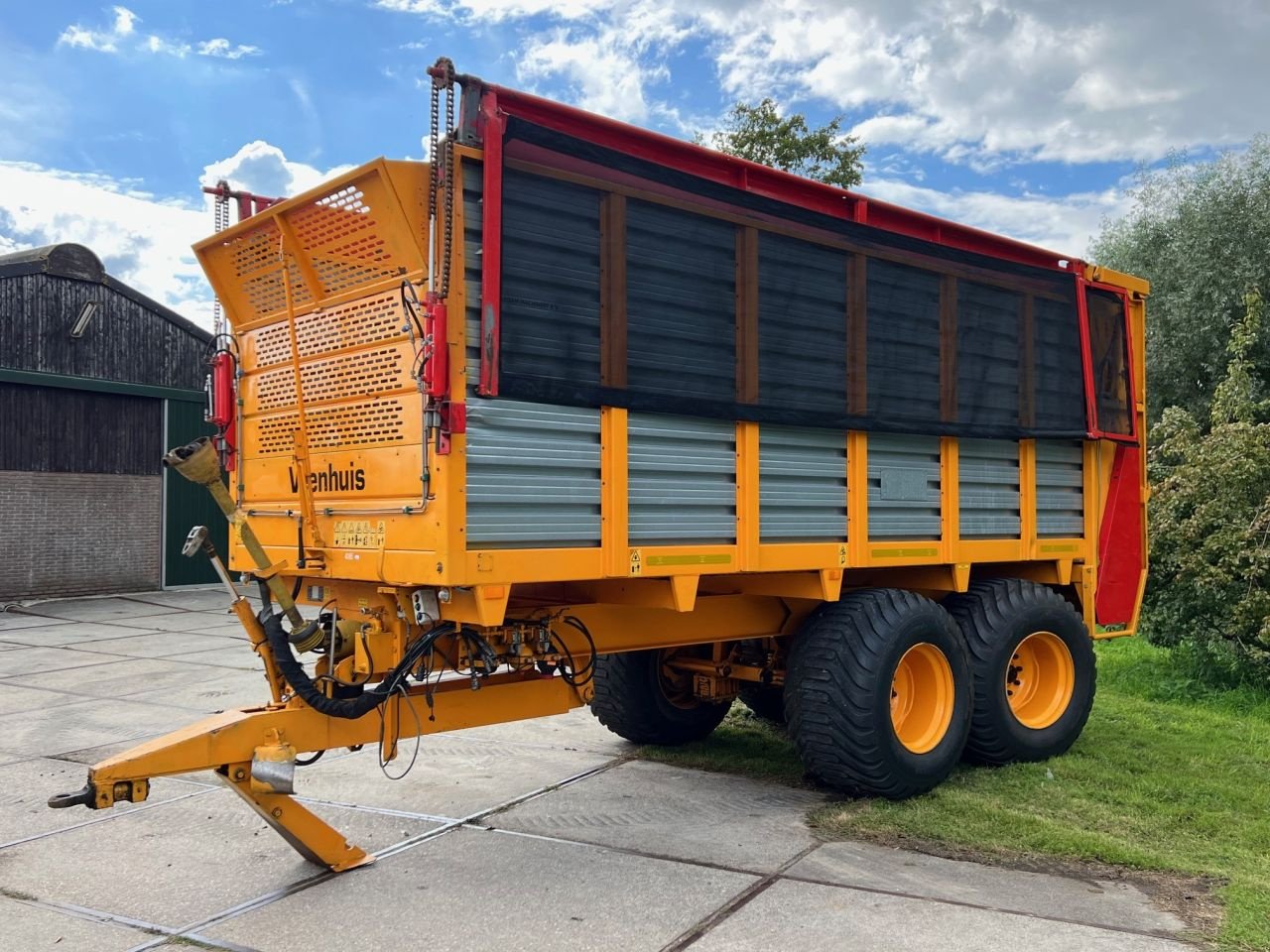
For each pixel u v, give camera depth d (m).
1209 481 8.45
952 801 5.20
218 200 5.00
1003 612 6.00
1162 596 8.73
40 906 3.90
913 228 5.62
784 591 5.26
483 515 3.78
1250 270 15.80
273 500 4.89
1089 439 6.63
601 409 4.17
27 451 15.66
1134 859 4.35
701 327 4.51
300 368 4.61
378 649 4.21
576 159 4.09
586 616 4.77
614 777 5.77
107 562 16.70
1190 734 6.88
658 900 3.93
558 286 4.01
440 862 4.38
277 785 3.79
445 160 3.71
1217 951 3.46
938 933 3.61
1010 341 6.02
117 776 3.55
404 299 3.87
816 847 4.57
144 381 17.12
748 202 4.71
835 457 5.15
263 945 3.55
